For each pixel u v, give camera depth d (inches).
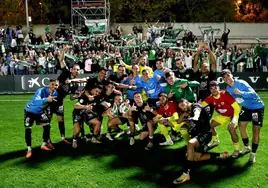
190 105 217.5
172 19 1300.4
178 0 1305.4
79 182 203.3
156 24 965.2
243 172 211.8
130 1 1236.5
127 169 221.5
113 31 1014.4
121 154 250.2
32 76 575.2
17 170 222.7
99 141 277.0
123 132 299.6
